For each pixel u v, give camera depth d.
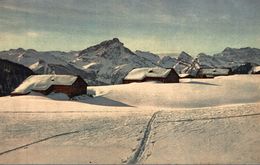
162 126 34.44
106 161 24.47
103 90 84.50
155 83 93.38
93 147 27.81
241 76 104.81
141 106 65.88
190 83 90.75
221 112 40.38
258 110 39.78
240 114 38.22
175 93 75.62
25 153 26.17
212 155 25.58
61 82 80.56
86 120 37.88
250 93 76.19
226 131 31.73
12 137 30.59
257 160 24.38
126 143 28.88
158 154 26.02
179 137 30.39
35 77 86.69
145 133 31.98
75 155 25.78
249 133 30.80
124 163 24.08
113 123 36.22
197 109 44.94
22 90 80.38
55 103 58.62
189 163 23.89
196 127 33.50
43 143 28.88
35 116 40.38
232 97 72.38
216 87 83.06
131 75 105.88
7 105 53.03
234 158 24.83
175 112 42.84
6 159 24.77
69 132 32.56
